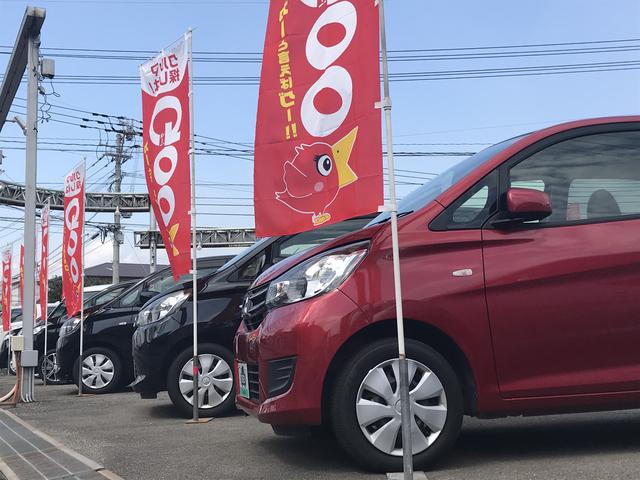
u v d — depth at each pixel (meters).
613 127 4.21
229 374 6.21
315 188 3.65
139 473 4.00
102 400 8.56
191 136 6.51
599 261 3.80
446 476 3.54
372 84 3.45
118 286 10.77
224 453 4.47
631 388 3.76
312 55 3.72
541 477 3.46
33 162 9.66
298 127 3.73
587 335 3.76
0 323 17.14
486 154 4.34
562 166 4.09
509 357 3.72
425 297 3.67
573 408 3.78
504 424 5.18
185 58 6.58
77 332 9.56
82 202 9.59
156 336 6.27
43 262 12.23
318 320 3.65
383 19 3.40
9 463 4.70
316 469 3.87
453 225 3.87
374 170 3.41
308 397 3.62
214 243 38.22
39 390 11.00
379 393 3.63
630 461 3.74
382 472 3.64
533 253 3.80
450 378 3.69
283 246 6.51
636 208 4.02
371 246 3.79
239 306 6.32
